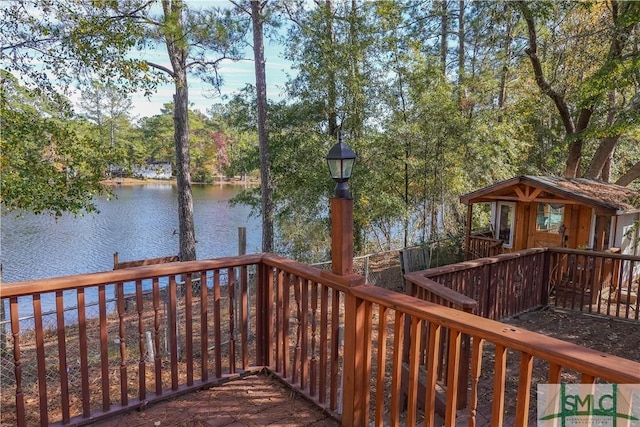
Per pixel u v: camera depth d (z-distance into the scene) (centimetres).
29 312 797
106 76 601
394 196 1087
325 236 1052
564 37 1029
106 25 588
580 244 838
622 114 866
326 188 999
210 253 1414
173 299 250
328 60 955
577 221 845
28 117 595
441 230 1173
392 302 186
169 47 872
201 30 755
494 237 984
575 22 1053
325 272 227
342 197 212
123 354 234
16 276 1158
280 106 1028
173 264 248
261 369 289
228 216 2144
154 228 1831
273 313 291
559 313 561
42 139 606
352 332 211
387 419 329
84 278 215
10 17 552
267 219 966
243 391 262
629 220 893
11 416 296
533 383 351
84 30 572
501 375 144
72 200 635
